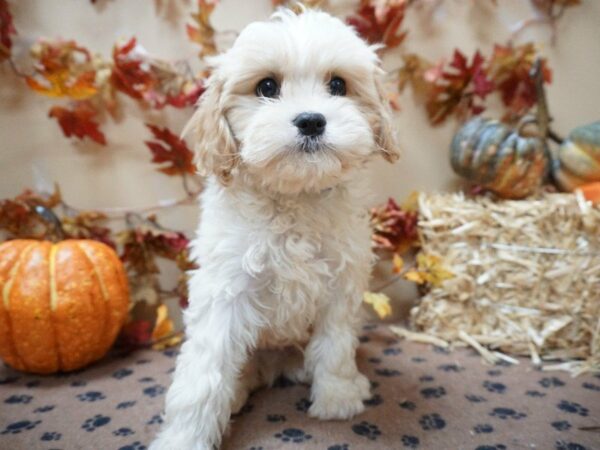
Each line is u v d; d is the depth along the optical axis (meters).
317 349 0.33
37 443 0.29
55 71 0.43
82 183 0.47
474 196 0.48
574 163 0.43
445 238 0.44
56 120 0.45
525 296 0.42
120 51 0.44
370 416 0.32
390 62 0.48
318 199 0.31
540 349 0.41
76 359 0.40
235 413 0.33
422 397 0.35
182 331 0.49
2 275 0.38
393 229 0.48
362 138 0.29
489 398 0.34
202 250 0.31
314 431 0.31
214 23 0.46
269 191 0.30
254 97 0.30
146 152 0.47
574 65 0.49
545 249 0.41
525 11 0.48
